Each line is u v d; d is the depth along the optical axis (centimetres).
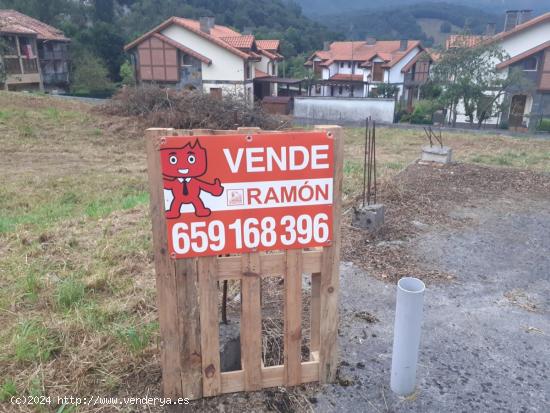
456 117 2703
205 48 3328
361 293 380
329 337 259
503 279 418
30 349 280
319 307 264
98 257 452
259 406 248
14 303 347
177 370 243
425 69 4650
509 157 1171
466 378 279
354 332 322
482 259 461
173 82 3422
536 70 2605
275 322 321
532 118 2509
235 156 222
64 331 300
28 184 911
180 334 238
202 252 228
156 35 3338
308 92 4406
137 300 351
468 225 563
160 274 227
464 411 253
